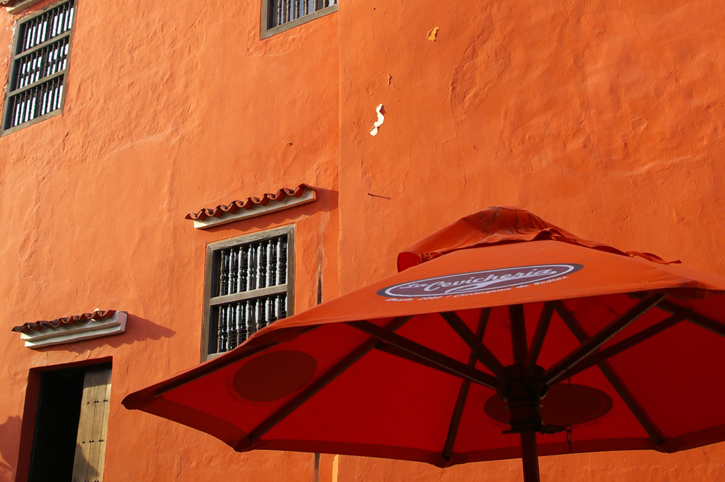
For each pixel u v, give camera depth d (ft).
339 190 21.17
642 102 18.31
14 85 33.12
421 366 12.28
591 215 17.93
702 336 11.05
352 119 21.68
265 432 11.36
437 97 20.68
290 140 24.52
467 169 19.65
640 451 15.89
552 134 19.02
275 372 10.41
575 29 19.69
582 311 12.06
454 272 8.71
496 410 13.06
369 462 18.13
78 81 30.94
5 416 27.48
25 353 27.96
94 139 29.48
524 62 19.97
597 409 12.96
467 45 20.79
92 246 27.86
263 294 23.12
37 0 33.63
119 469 24.03
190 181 26.30
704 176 17.07
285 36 25.99
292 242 23.07
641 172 17.76
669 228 17.06
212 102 26.84
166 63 28.63
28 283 29.04
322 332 10.42
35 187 30.42
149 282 25.85
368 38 22.31
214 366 8.80
